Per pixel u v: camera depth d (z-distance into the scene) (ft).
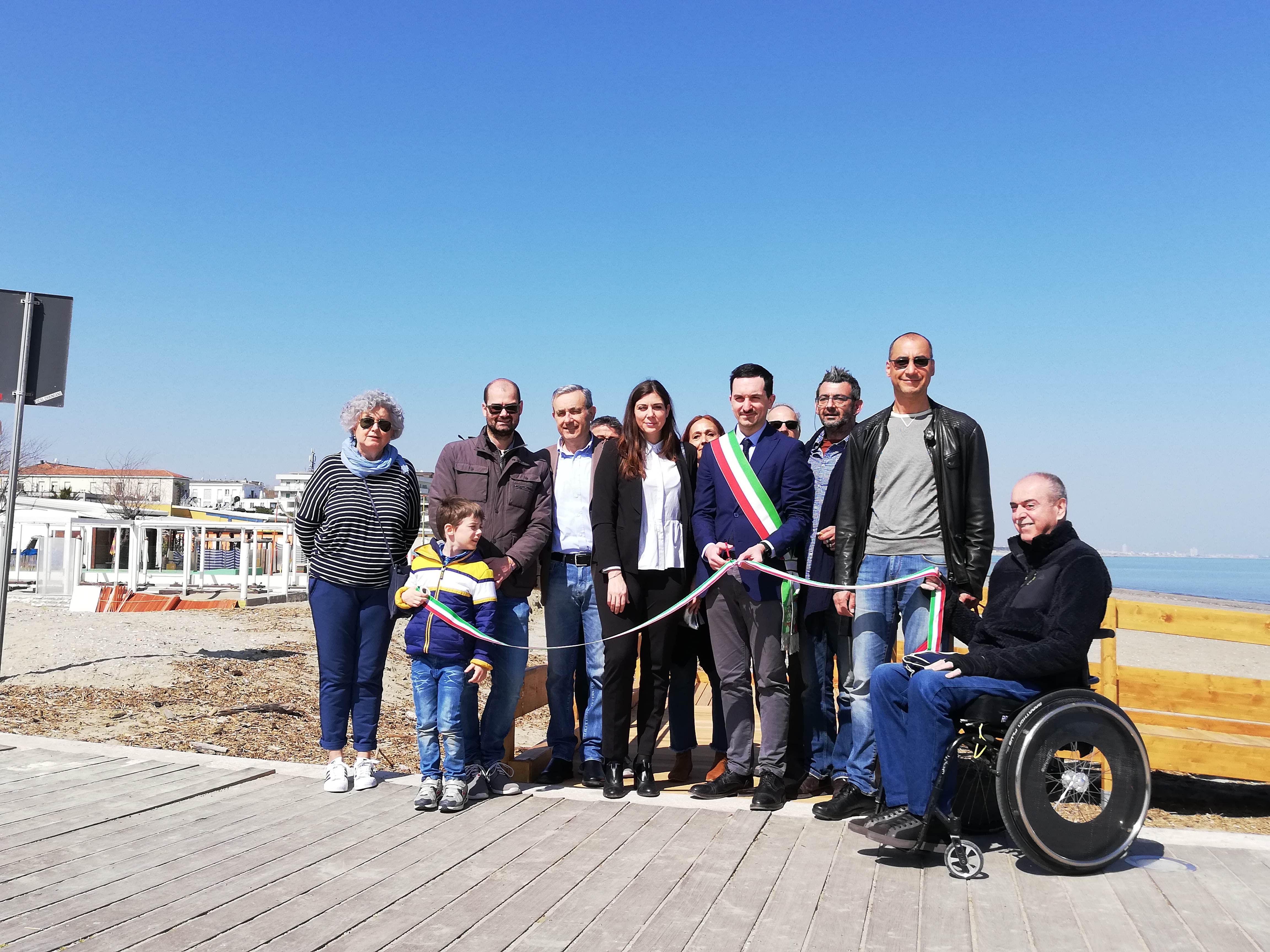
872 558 14.71
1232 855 12.87
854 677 14.71
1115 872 12.20
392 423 16.44
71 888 11.13
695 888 11.48
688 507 16.19
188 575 87.86
